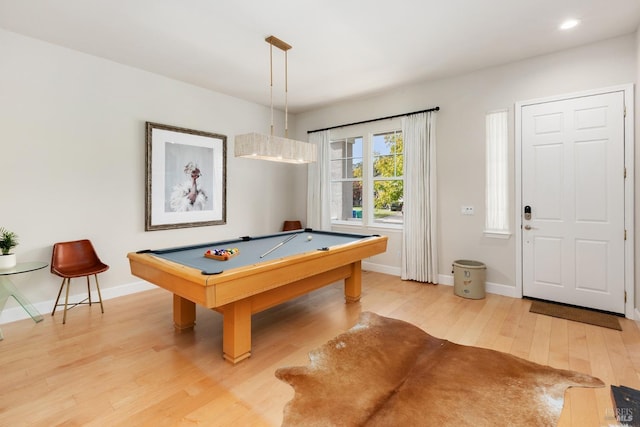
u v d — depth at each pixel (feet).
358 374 7.00
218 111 15.52
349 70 12.77
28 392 6.32
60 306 10.82
